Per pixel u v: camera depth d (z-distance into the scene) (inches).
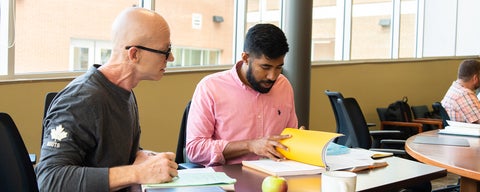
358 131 120.3
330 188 47.3
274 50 70.5
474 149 85.3
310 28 170.9
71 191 48.9
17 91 112.3
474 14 264.7
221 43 171.3
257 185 53.8
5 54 114.6
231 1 173.6
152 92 139.9
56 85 120.1
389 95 226.8
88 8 131.3
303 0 167.6
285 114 80.1
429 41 257.3
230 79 77.2
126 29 55.7
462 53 268.2
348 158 66.0
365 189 51.6
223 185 51.5
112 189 49.6
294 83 168.2
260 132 77.0
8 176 43.2
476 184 74.1
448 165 69.9
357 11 214.4
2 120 43.0
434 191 146.1
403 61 232.7
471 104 132.3
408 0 243.9
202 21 163.2
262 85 75.2
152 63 56.6
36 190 44.9
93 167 55.1
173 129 146.4
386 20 230.8
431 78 249.3
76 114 52.2
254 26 73.4
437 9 258.2
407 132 184.2
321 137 62.5
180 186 49.9
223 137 76.0
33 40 120.3
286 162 63.3
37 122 116.3
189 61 159.8
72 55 129.2
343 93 205.2
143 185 50.0
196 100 76.7
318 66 193.6
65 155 50.8
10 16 114.7
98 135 53.9
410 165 64.9
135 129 63.5
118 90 56.4
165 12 150.1
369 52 223.0
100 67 57.5
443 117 142.5
